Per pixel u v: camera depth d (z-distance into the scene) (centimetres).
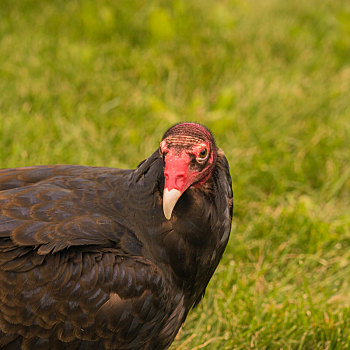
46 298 504
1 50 1055
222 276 740
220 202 561
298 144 955
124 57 1070
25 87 970
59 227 521
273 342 680
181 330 696
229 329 686
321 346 680
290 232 809
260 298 715
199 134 511
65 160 837
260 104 995
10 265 504
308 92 1059
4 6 1180
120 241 536
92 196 552
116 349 538
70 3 1194
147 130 927
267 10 1297
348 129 973
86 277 509
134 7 1186
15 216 524
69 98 963
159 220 540
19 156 830
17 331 506
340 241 816
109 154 870
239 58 1106
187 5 1213
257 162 898
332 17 1301
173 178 497
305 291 739
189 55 1089
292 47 1187
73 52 1048
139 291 523
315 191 903
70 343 518
